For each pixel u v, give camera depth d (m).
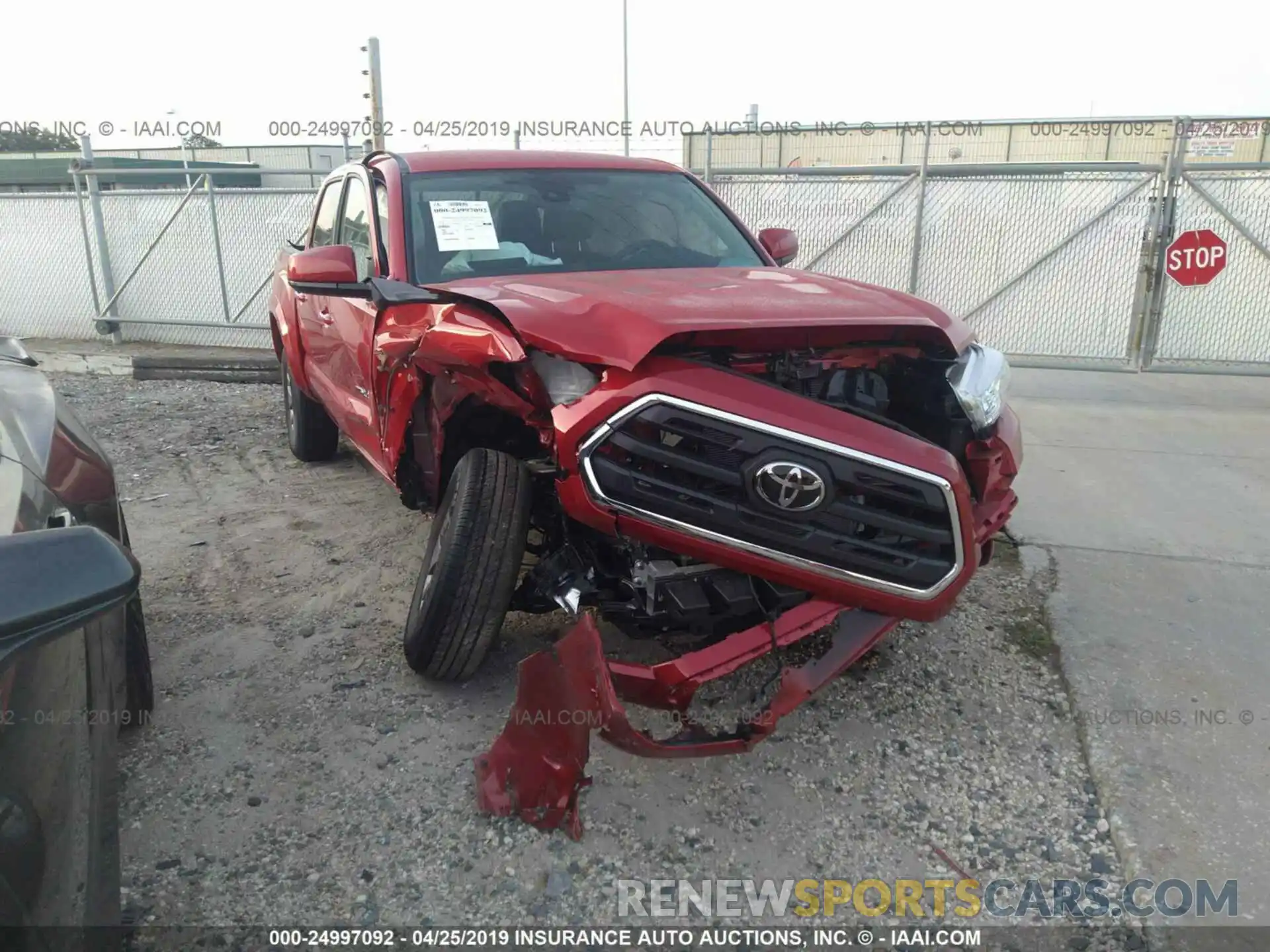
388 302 3.25
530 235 4.09
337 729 3.24
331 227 5.28
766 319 2.74
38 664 1.73
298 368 5.64
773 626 2.72
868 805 2.90
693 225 4.46
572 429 2.67
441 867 2.64
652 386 2.62
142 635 3.23
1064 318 9.15
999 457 3.19
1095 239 8.89
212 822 2.81
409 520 5.26
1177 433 7.20
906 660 3.71
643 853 2.70
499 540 3.05
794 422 2.63
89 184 11.34
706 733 2.63
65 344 11.76
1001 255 9.18
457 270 3.84
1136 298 8.88
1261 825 2.79
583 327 2.74
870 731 3.26
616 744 2.51
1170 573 4.53
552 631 3.82
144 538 5.02
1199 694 3.48
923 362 3.17
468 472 3.13
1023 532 5.06
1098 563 4.64
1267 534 5.02
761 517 2.66
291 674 3.60
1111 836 2.78
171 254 11.44
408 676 3.56
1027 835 2.79
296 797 2.91
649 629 3.01
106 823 1.94
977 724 3.32
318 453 6.35
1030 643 3.87
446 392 3.34
